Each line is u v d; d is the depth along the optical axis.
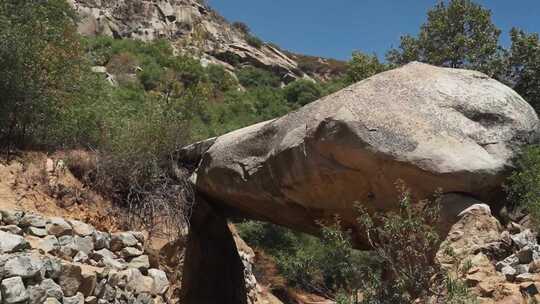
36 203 6.21
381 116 5.78
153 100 10.72
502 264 4.90
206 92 17.89
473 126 5.77
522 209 5.81
